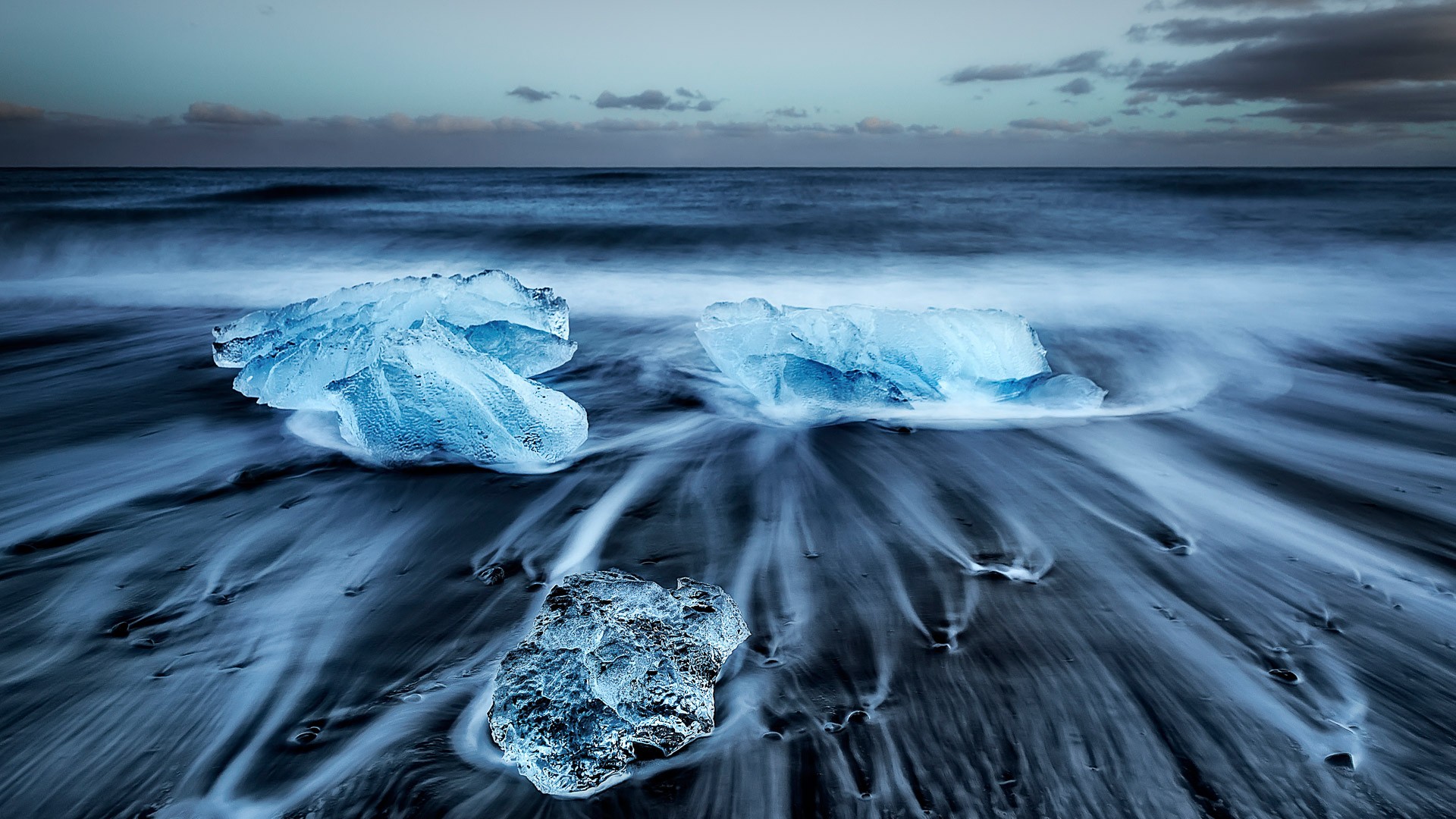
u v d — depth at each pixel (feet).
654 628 7.42
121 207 58.70
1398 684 7.31
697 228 48.24
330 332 15.79
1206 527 10.67
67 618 8.36
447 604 8.72
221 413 15.43
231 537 10.32
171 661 7.65
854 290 28.89
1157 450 13.71
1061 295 27.73
